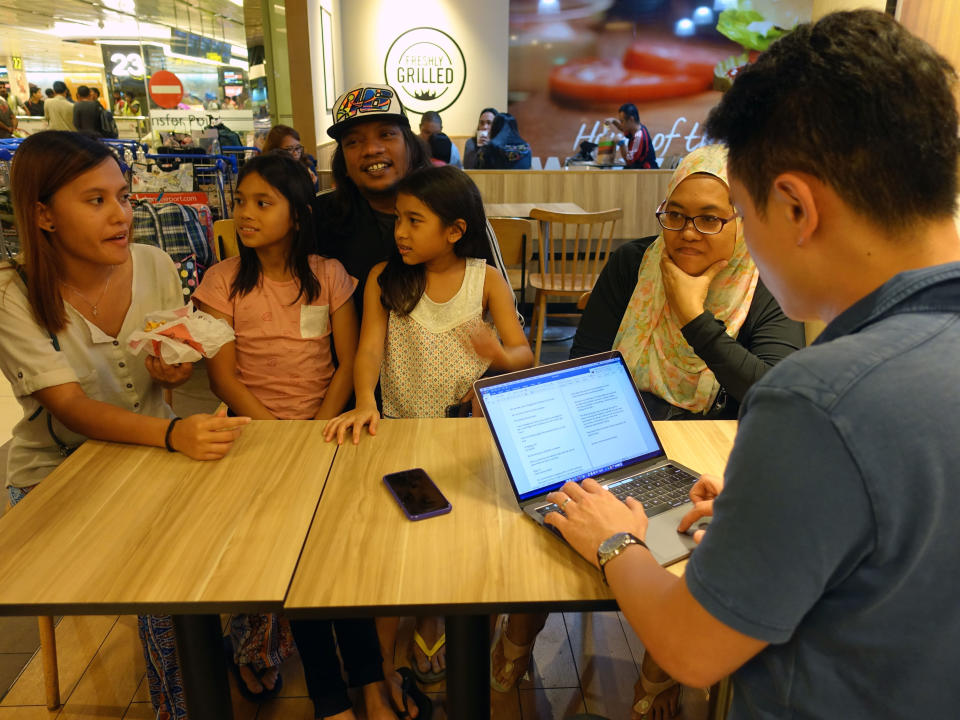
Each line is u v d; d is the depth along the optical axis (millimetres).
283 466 1313
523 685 1852
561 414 1232
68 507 1171
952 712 619
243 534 1101
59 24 7336
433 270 1730
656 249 1636
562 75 8773
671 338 1617
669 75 8781
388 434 1447
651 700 1691
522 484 1161
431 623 1802
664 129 8961
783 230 662
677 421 1507
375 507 1175
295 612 945
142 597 957
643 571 834
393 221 1964
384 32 8555
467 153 7457
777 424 602
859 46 601
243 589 974
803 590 599
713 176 1404
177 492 1221
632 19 8594
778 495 593
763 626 615
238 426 1353
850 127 591
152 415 1657
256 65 6887
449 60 8656
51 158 1355
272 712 1768
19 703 1772
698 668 674
